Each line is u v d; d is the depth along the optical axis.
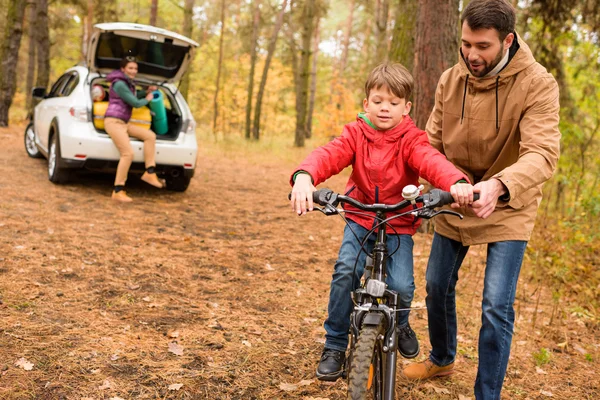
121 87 7.24
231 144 17.48
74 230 5.88
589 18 8.48
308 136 29.08
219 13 30.39
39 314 3.79
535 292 5.55
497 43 2.51
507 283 2.70
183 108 8.12
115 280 4.63
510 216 2.75
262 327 4.04
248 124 21.80
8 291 4.11
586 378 3.74
